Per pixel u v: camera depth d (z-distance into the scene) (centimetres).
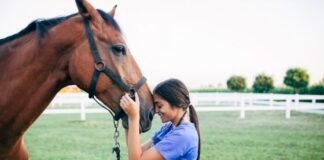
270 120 1293
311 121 1270
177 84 231
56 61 240
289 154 681
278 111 1780
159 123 1214
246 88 3700
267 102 1625
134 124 227
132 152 224
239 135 916
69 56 239
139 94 242
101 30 237
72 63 237
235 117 1426
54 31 240
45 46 238
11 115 240
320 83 2975
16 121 242
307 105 1460
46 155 658
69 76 245
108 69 234
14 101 238
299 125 1146
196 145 231
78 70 236
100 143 797
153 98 253
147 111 246
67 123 1189
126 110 229
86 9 235
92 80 234
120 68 238
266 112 1709
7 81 239
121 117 243
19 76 238
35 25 248
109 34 238
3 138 246
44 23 242
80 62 235
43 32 239
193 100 1434
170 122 261
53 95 249
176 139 224
